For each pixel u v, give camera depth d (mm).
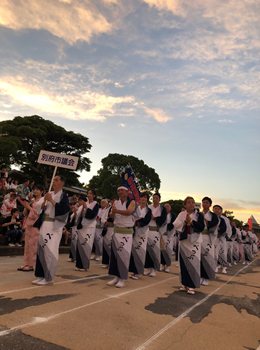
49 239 4766
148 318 3459
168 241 8320
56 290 4391
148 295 4699
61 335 2691
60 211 4754
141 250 6316
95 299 4070
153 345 2691
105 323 3121
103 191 34094
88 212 6641
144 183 34875
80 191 30750
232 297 5258
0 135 25703
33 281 4684
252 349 2854
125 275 5148
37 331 2723
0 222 9312
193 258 5203
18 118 27500
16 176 29406
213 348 2777
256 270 11352
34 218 5863
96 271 6898
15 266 6324
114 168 35719
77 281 5320
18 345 2404
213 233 6504
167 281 6465
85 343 2578
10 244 8344
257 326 3596
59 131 28875
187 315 3770
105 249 7598
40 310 3334
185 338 2955
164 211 7125
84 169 31531
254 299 5250
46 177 29328
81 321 3102
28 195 12250
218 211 8305
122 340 2727
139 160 35906
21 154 26859
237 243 13562
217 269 9734
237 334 3238
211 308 4281
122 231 5289
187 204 5359
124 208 5344
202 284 6500
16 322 2895
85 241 6719
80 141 30750
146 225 6242
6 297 3760
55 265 4809
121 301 4102
